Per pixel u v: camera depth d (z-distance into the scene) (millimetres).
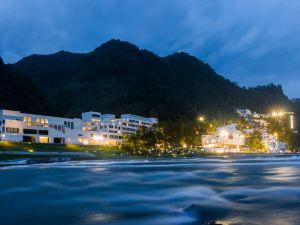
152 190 27125
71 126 157125
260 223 14930
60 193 26328
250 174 42781
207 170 51531
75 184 32594
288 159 107188
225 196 22906
